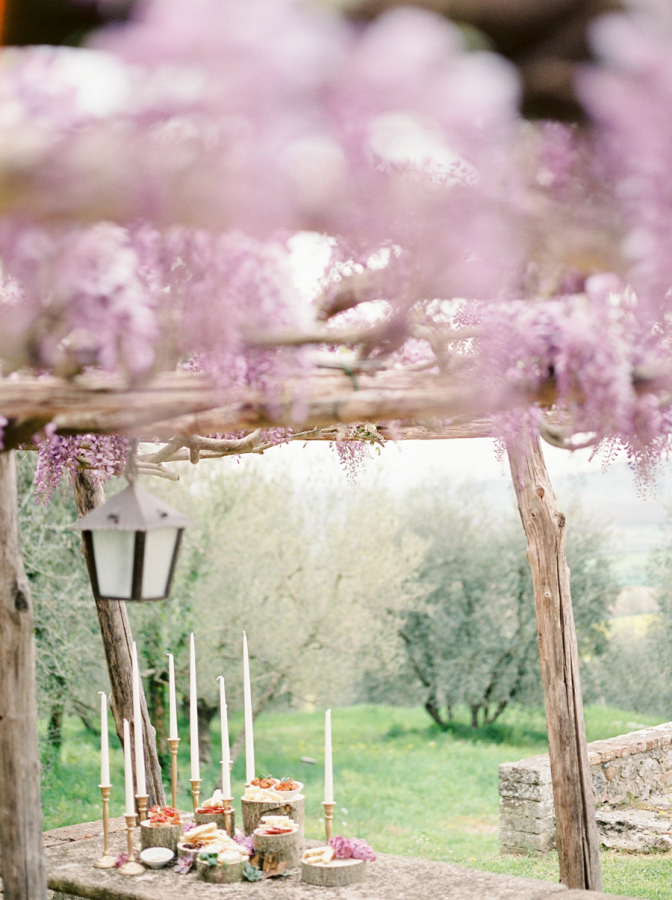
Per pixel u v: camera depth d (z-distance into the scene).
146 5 1.08
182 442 4.09
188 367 2.70
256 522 12.55
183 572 12.27
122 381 2.22
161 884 3.64
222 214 1.22
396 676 16.00
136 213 1.23
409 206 1.36
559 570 4.80
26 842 2.88
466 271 1.87
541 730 15.12
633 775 7.71
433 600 15.67
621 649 14.66
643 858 6.51
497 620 15.19
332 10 1.05
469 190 1.40
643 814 7.14
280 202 1.22
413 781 11.30
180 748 12.98
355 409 2.41
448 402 2.40
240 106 1.08
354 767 12.30
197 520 12.35
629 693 14.46
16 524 2.99
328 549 13.28
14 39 1.15
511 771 7.12
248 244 1.90
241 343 2.16
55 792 9.55
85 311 1.78
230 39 1.01
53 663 10.07
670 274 1.52
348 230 1.39
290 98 1.06
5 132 1.17
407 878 3.67
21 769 2.90
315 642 13.08
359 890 3.53
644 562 14.13
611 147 1.34
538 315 2.25
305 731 15.40
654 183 1.38
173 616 11.86
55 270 1.60
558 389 2.32
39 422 2.29
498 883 3.59
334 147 1.17
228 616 12.38
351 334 2.30
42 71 1.14
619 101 1.17
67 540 10.45
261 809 3.95
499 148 1.35
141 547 2.64
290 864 3.75
